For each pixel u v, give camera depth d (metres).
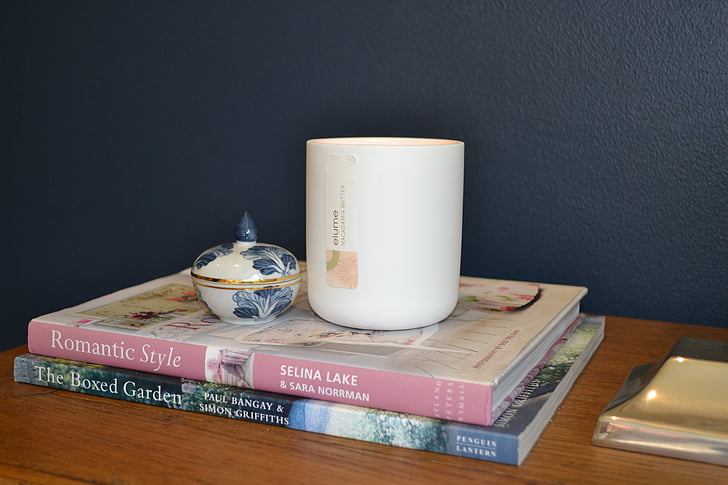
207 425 0.61
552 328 0.70
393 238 0.66
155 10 1.04
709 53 0.80
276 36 0.98
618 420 0.58
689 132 0.83
